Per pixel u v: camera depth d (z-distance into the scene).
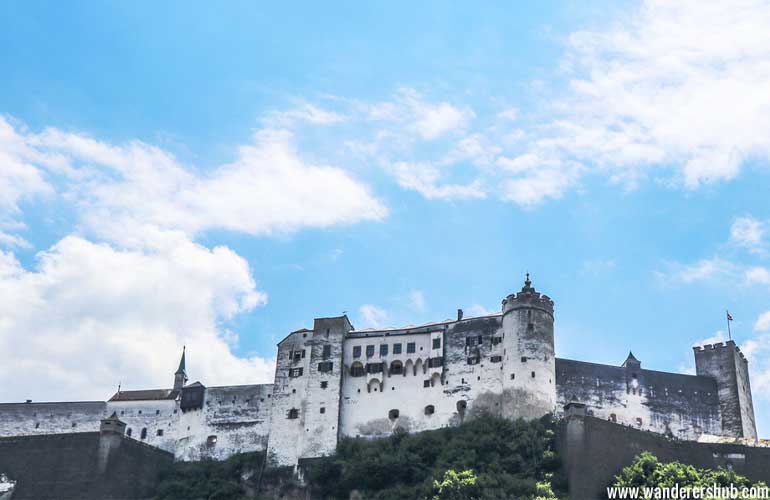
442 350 151.00
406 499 131.50
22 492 138.00
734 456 129.50
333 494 139.88
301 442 148.38
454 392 147.75
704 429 147.88
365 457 142.00
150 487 145.00
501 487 127.50
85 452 140.00
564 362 148.00
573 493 125.62
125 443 142.75
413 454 140.25
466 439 139.88
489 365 147.50
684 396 149.38
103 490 137.12
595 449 128.38
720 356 152.75
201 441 153.12
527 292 149.00
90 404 160.00
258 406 153.88
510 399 142.62
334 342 154.50
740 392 150.50
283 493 143.88
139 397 159.88
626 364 150.75
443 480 129.88
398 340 153.75
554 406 143.25
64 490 137.50
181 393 157.88
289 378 154.00
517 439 136.25
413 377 151.00
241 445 151.62
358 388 152.12
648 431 137.00
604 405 146.00
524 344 145.38
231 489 142.50
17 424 159.12
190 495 141.25
